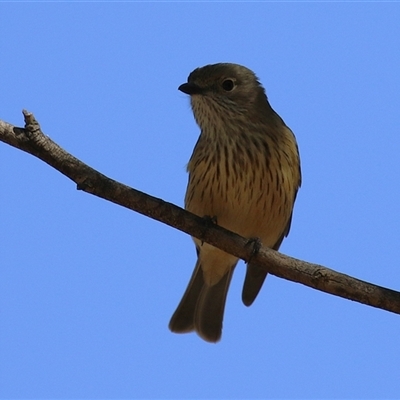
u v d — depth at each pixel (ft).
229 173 40.47
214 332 47.03
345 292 32.04
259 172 40.63
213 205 41.19
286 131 42.88
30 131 29.96
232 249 34.17
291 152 42.24
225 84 41.50
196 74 42.19
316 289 32.78
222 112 41.01
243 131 40.96
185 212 33.45
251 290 44.39
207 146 41.32
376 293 31.60
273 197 41.27
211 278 46.91
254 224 41.78
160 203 32.65
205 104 41.29
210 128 41.27
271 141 41.45
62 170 30.78
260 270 43.88
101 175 31.40
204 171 40.98
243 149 40.65
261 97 42.80
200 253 45.62
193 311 47.32
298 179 43.91
